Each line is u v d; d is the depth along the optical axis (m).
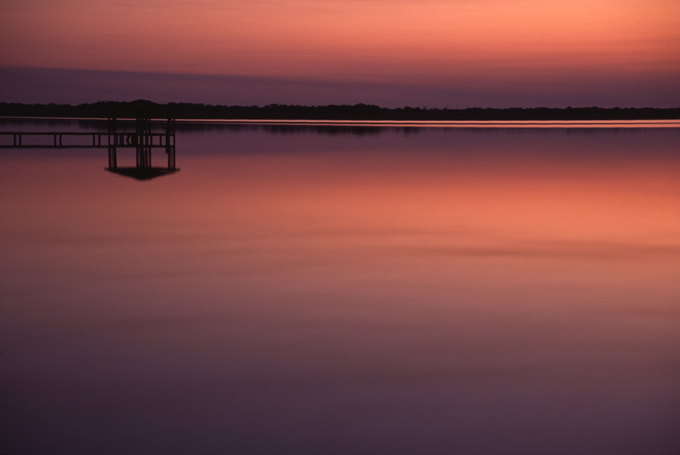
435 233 8.18
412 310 5.08
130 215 9.42
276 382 3.79
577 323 4.79
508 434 3.25
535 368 3.99
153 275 6.07
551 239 7.81
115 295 5.43
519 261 6.72
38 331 4.58
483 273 6.23
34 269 6.28
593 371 3.95
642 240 7.77
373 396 3.63
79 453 3.08
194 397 3.61
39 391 3.67
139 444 3.15
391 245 7.47
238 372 3.92
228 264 6.51
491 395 3.64
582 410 3.48
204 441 3.18
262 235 8.00
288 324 4.75
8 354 4.17
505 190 12.36
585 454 3.09
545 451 3.11
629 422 3.36
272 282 5.86
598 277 6.09
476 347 4.32
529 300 5.36
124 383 3.77
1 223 8.73
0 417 3.39
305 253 7.02
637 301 5.34
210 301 5.28
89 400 3.57
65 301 5.26
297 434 3.24
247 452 3.09
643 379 3.84
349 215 9.48
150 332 4.57
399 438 3.21
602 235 8.06
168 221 8.93
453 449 3.12
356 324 4.76
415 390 3.70
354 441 3.18
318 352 4.22
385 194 11.77
